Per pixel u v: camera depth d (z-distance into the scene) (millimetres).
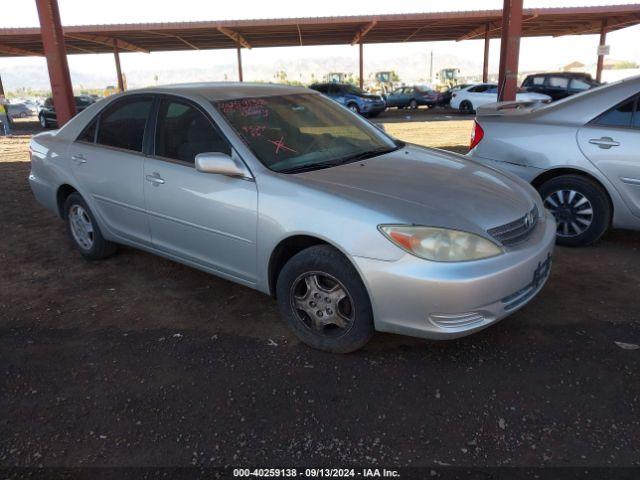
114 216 4273
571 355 3094
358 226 2830
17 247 5281
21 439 2564
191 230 3650
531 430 2514
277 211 3113
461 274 2715
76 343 3412
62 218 4934
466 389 2826
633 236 5082
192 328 3561
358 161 3596
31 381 3018
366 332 2994
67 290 4223
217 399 2812
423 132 15961
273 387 2895
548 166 4676
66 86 9992
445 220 2809
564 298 3793
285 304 3246
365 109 24062
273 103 3932
